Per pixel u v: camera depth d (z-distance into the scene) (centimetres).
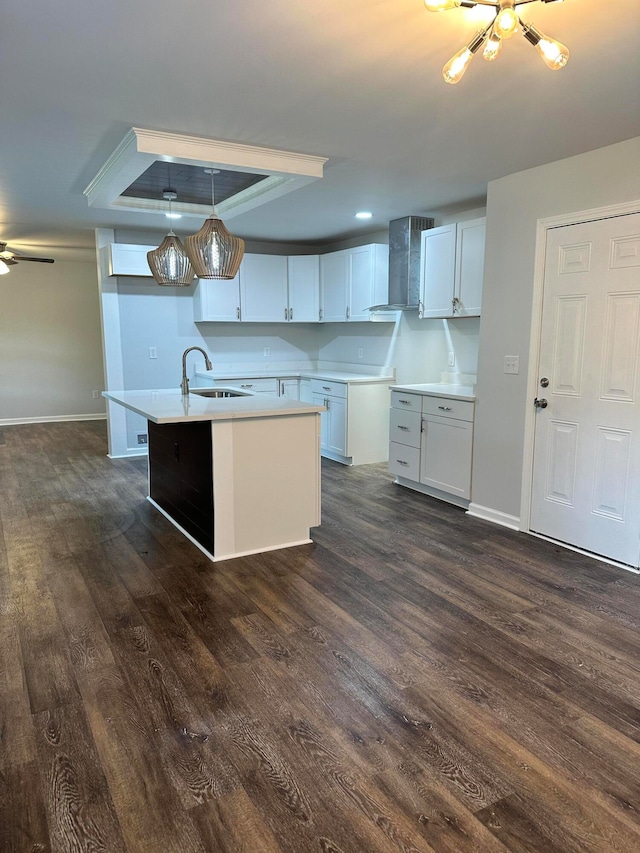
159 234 604
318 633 253
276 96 248
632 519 318
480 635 252
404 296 512
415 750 182
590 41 202
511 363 379
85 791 166
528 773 173
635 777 172
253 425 334
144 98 250
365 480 519
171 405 357
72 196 430
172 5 178
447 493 449
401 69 223
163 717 198
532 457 371
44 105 257
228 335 669
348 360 663
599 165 316
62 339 852
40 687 214
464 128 286
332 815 158
